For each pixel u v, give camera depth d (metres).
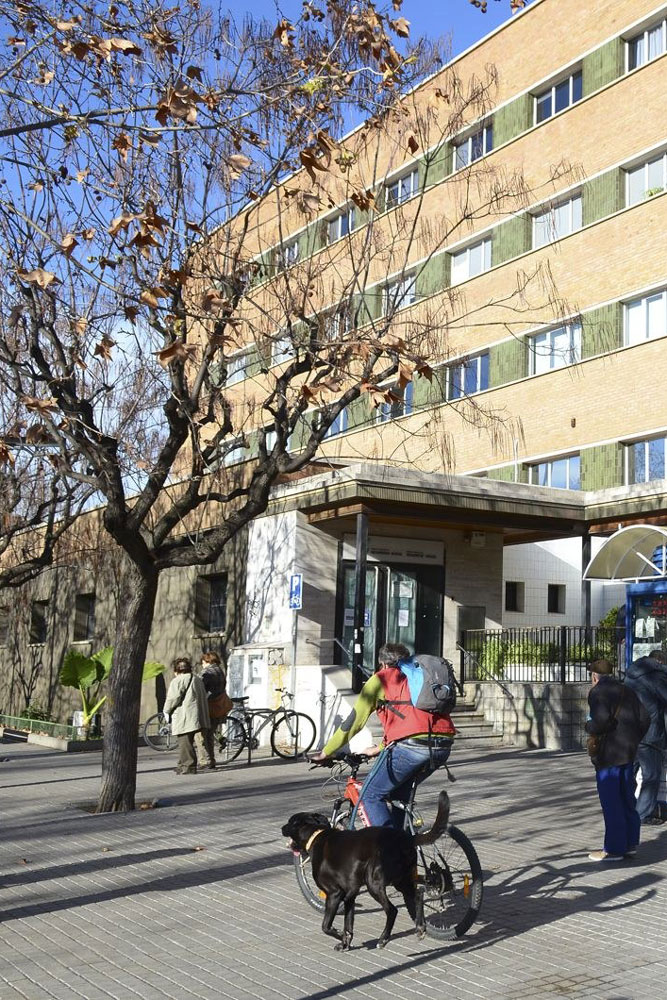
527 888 7.67
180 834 10.10
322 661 19.19
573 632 18.25
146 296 9.19
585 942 6.33
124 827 10.56
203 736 15.78
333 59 10.66
